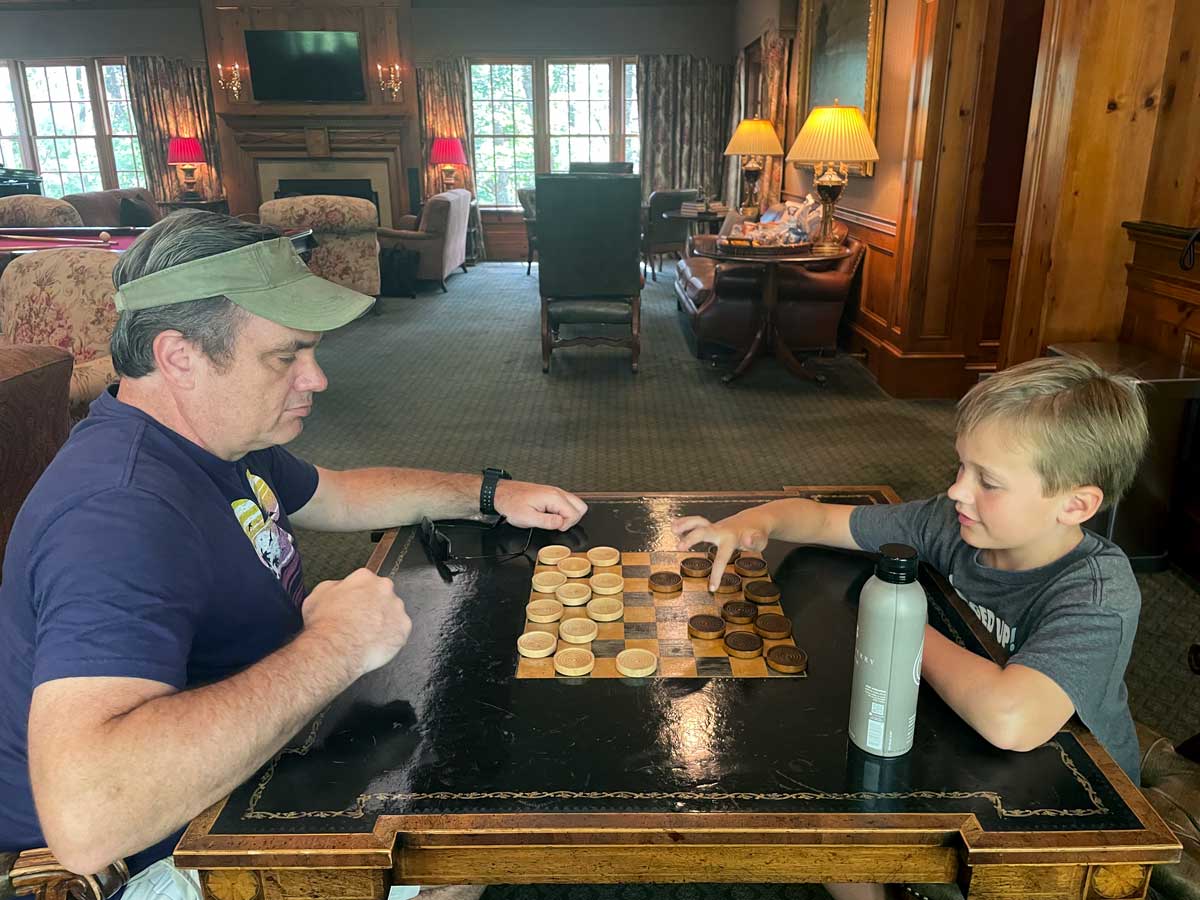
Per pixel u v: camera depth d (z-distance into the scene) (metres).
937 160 4.59
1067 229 3.27
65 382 2.18
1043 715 1.01
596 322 5.55
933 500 1.48
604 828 0.89
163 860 1.09
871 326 5.53
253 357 1.07
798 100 7.40
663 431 4.45
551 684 1.14
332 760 1.00
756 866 0.92
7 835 1.10
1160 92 3.12
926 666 1.11
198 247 1.05
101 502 0.98
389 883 0.92
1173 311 3.03
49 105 10.86
